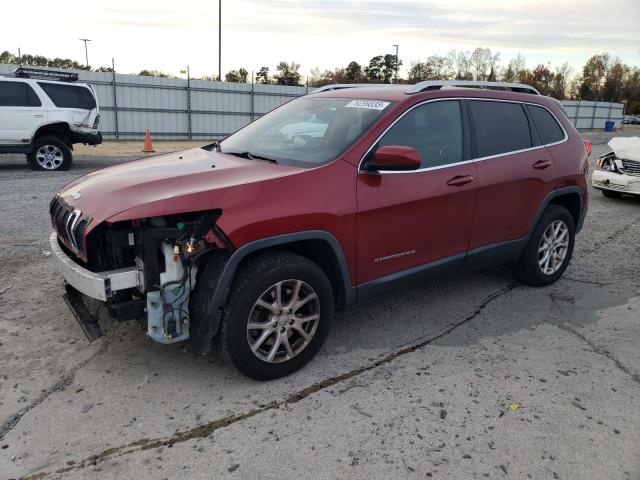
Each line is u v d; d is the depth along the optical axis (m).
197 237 3.09
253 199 3.20
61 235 3.62
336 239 3.50
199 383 3.40
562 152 5.14
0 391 3.24
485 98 4.58
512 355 3.90
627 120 79.38
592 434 3.02
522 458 2.80
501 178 4.48
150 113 26.59
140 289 3.16
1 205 8.27
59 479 2.57
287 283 3.36
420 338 4.13
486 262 4.65
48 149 12.84
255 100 29.53
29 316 4.23
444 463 2.75
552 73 80.69
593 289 5.32
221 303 3.14
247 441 2.87
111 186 3.42
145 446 2.81
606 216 9.01
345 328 4.27
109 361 3.62
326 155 3.68
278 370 3.44
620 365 3.80
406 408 3.20
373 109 3.98
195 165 3.81
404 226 3.87
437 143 4.12
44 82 12.67
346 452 2.80
